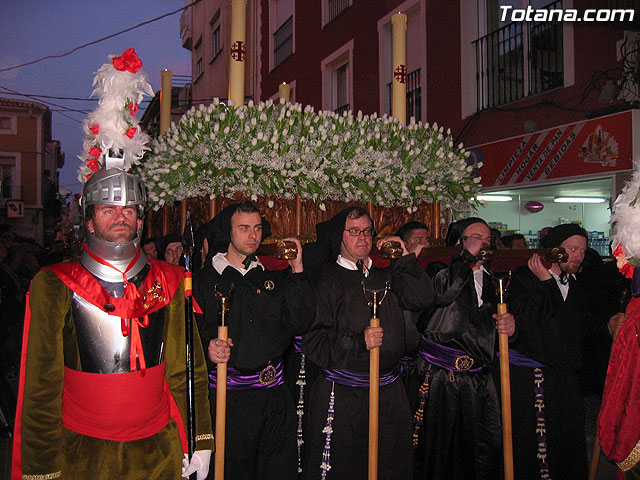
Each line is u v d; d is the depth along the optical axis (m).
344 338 2.89
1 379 4.79
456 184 4.41
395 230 4.26
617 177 6.50
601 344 4.74
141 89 2.29
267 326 2.80
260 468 2.79
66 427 2.02
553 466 3.24
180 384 2.26
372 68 11.13
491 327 3.22
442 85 9.38
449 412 3.15
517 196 8.23
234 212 2.87
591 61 7.03
